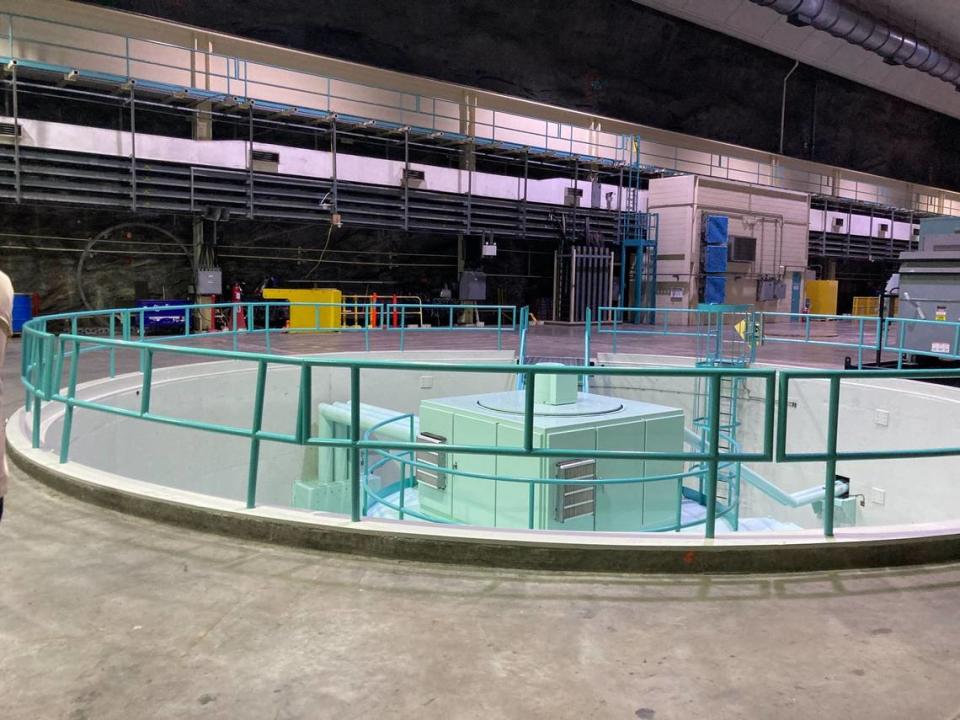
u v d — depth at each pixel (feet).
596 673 9.59
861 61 103.14
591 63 82.02
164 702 8.82
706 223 79.15
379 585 12.20
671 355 46.75
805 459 13.38
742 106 96.99
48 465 17.69
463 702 8.89
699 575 12.79
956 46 108.06
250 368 40.24
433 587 12.16
